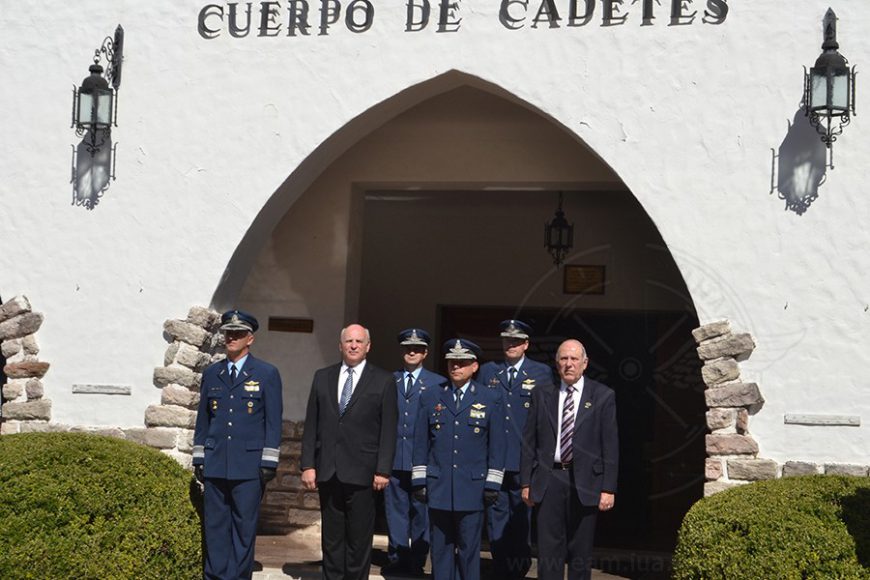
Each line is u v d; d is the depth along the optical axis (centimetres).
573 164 1037
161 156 909
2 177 932
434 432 796
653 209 820
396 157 1070
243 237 893
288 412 1066
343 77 881
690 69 822
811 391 785
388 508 887
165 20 916
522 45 850
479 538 792
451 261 1300
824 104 778
